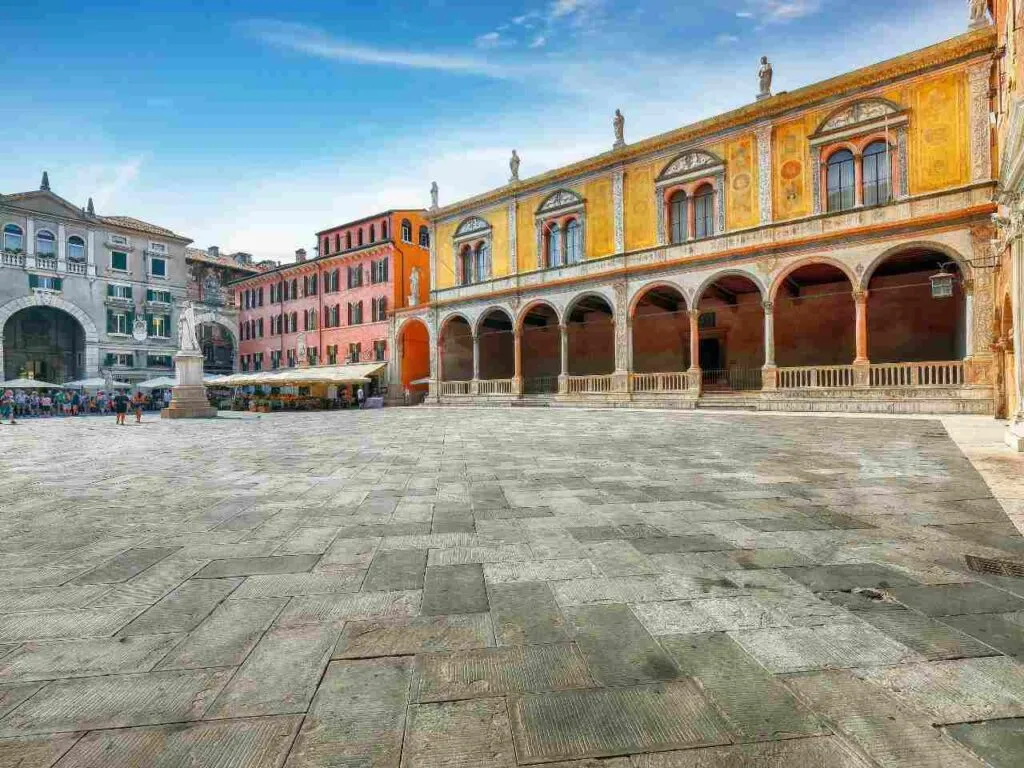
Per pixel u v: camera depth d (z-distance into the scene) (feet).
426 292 152.25
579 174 106.93
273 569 13.23
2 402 84.53
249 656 9.05
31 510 19.60
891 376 72.59
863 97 75.56
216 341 183.52
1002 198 38.37
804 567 12.83
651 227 97.50
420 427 59.41
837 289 94.63
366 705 7.66
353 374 135.33
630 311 99.14
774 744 6.77
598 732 7.04
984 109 66.90
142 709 7.61
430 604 11.07
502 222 119.24
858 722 7.15
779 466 27.30
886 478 23.57
